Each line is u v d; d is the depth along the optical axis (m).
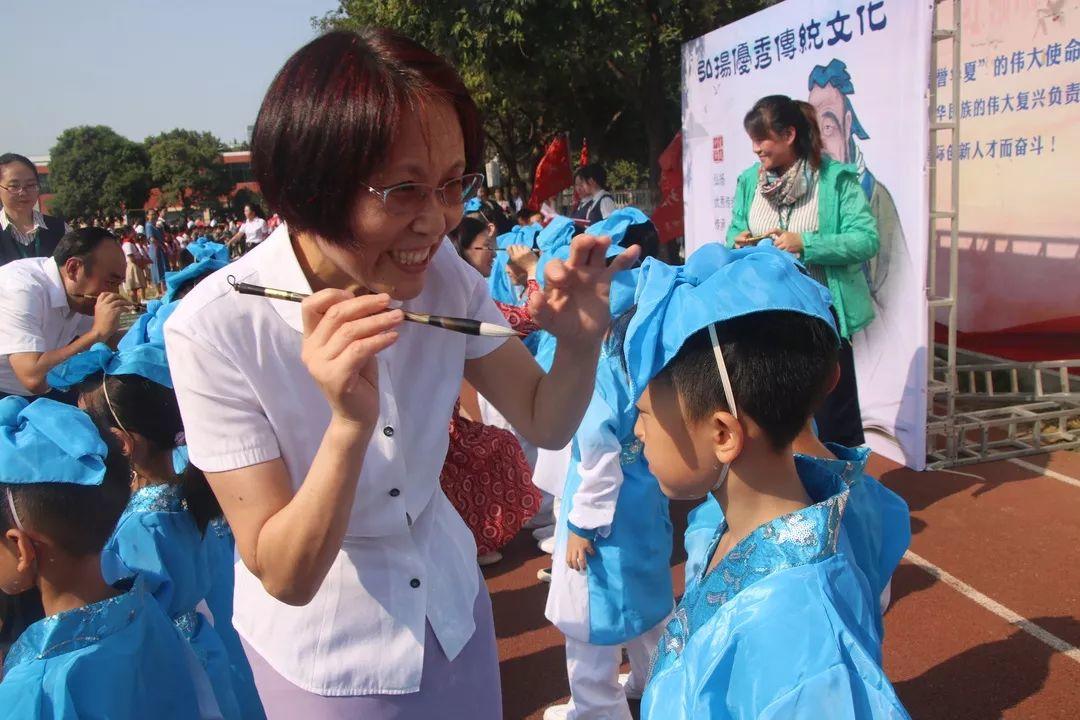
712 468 1.45
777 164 4.39
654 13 11.13
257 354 1.39
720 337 1.39
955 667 3.14
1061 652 3.18
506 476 3.02
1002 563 3.86
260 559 1.31
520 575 4.20
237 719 2.16
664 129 12.27
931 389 4.98
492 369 1.75
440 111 1.26
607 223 3.19
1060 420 5.36
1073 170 5.88
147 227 18.92
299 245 1.48
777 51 5.64
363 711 1.54
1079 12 5.64
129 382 2.15
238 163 51.97
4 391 3.52
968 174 6.66
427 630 1.60
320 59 1.24
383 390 1.48
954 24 4.50
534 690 3.24
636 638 2.84
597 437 2.41
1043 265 6.19
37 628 1.62
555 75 11.62
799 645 1.22
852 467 1.46
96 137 50.00
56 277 3.57
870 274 5.01
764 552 1.34
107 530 1.75
